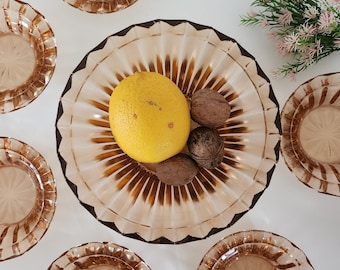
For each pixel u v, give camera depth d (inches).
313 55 19.7
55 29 20.6
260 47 20.7
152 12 20.6
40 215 20.1
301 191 20.5
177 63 20.0
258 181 19.1
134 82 16.4
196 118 18.0
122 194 19.6
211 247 19.8
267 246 20.1
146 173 19.8
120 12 20.6
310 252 20.6
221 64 19.7
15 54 21.1
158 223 19.4
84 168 19.5
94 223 20.4
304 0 19.5
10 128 20.5
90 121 19.7
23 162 20.5
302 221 20.5
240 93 19.6
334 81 19.8
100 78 19.4
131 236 18.8
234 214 18.8
